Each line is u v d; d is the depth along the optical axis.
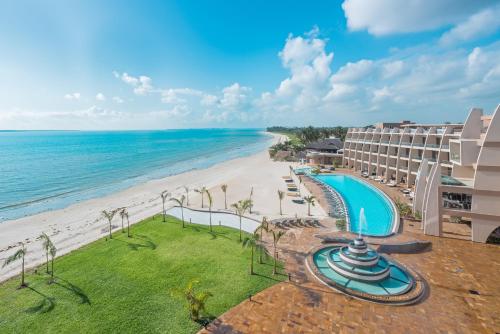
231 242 35.03
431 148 54.09
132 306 22.52
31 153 159.62
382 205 51.56
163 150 188.62
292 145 160.25
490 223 33.03
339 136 159.25
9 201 63.19
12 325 20.61
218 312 21.36
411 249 31.66
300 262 28.92
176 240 36.19
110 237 38.03
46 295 24.38
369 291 23.48
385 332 18.92
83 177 90.88
